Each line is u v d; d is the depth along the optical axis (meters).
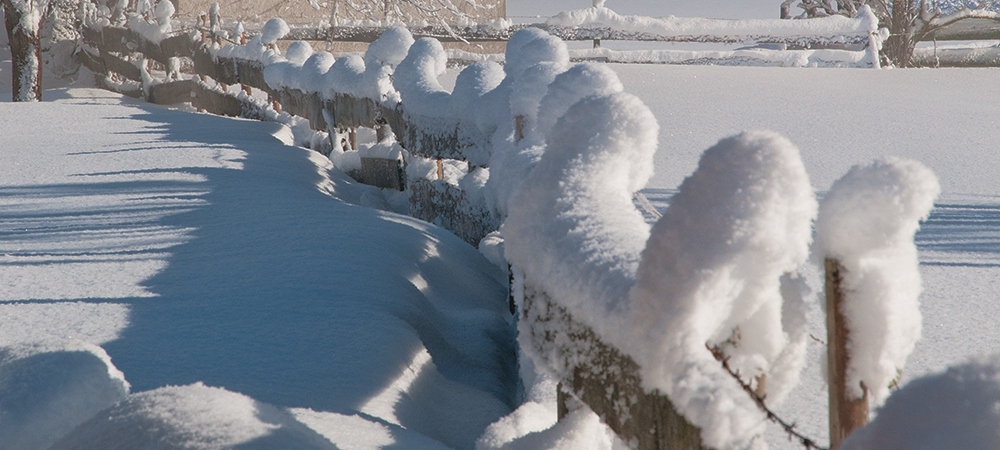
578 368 1.72
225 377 2.68
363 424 2.26
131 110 15.04
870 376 1.18
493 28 19.06
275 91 12.59
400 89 6.78
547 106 2.94
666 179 7.09
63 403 2.00
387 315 3.29
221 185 7.01
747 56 17.42
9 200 6.84
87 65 23.80
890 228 1.12
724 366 1.20
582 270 1.60
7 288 4.05
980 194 6.39
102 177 7.75
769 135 1.20
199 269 4.23
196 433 1.65
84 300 3.74
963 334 3.16
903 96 11.73
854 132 9.27
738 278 1.19
